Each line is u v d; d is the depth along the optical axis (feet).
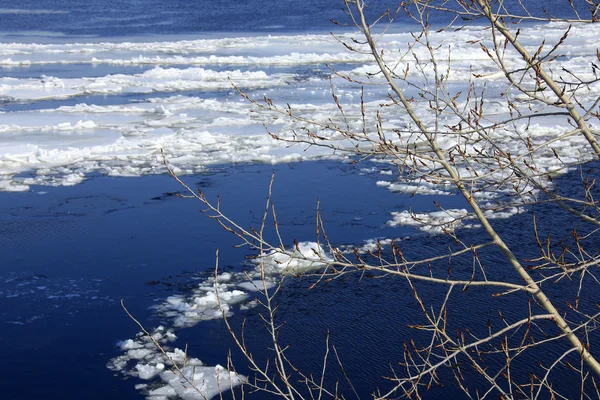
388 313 33.83
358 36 134.00
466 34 128.67
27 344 32.01
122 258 40.98
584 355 13.87
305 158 60.59
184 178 55.88
